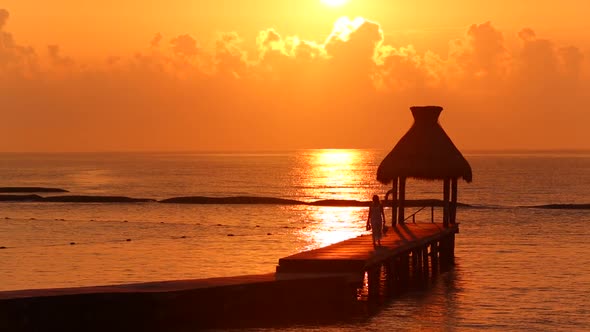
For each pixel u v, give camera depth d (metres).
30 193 117.31
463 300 30.17
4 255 44.03
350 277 27.05
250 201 93.25
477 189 132.00
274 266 40.03
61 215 75.94
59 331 22.11
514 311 28.05
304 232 59.91
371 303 29.36
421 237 36.62
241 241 52.91
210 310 24.14
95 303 22.56
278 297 25.52
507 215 76.06
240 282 25.20
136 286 24.27
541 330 25.12
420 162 41.03
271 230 61.50
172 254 44.97
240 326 24.56
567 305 29.16
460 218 72.56
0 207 86.56
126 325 22.84
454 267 39.75
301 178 179.50
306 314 26.00
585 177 178.38
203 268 39.06
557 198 109.50
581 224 66.38
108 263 40.69
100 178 179.12
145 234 57.59
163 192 123.69
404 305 29.03
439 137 41.75
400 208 43.34
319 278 26.22
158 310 23.16
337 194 121.25
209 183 155.00
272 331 24.16
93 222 67.56
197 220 70.69
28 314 21.69
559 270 38.53
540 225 65.50
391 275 32.41
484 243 51.59
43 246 48.94
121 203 92.81
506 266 40.12
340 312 26.48
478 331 24.89
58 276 36.03
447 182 42.03
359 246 32.84
